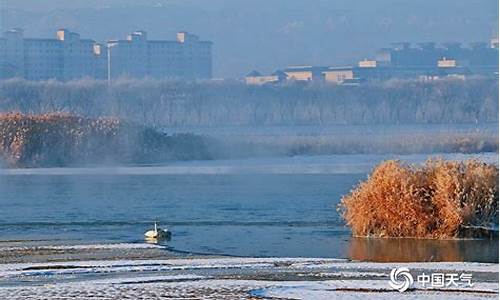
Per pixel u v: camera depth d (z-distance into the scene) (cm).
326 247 9356
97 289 6862
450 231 9900
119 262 8306
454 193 9938
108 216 12194
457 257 8638
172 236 10225
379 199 10081
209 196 14625
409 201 10000
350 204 10262
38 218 12006
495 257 8606
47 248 9275
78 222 11544
